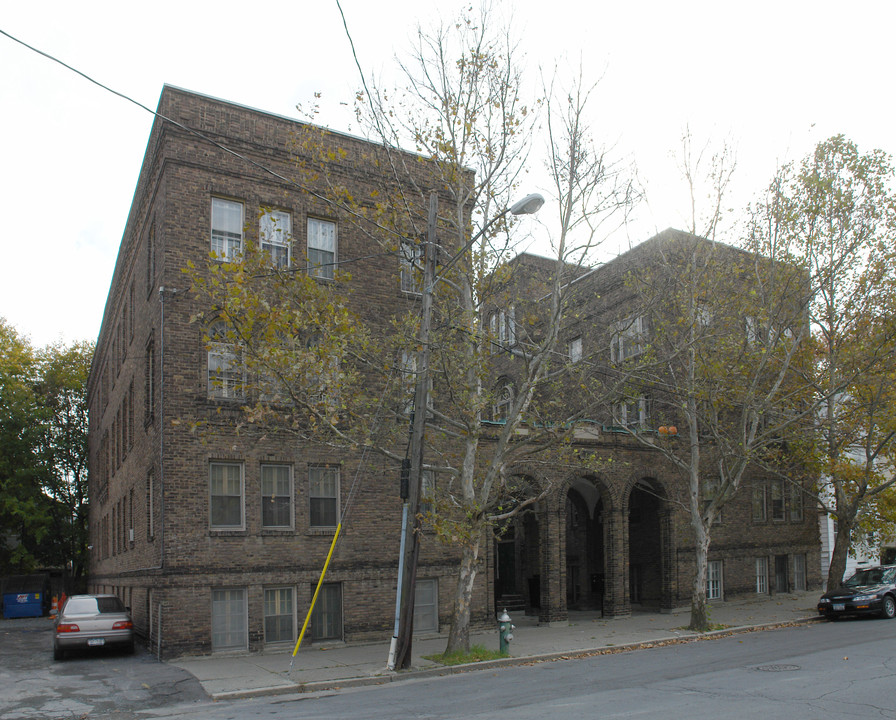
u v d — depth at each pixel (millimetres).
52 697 12820
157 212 18984
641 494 27391
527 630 21078
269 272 15539
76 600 18250
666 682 12156
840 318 22516
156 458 17609
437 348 15344
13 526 41062
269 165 19297
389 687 13203
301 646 17875
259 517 17844
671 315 22125
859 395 23281
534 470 21078
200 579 16859
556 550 22828
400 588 14797
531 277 18688
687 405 21250
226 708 11656
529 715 9836
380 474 19641
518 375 24781
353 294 19828
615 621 23172
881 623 20328
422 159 17891
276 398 14211
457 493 20484
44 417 41781
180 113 18250
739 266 20984
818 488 28047
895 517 23812
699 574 20344
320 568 18406
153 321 18906
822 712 9391
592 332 22312
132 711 11609
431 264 15586
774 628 20750
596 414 24750
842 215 21875
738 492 27922
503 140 16578
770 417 23859
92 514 39719
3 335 43500
